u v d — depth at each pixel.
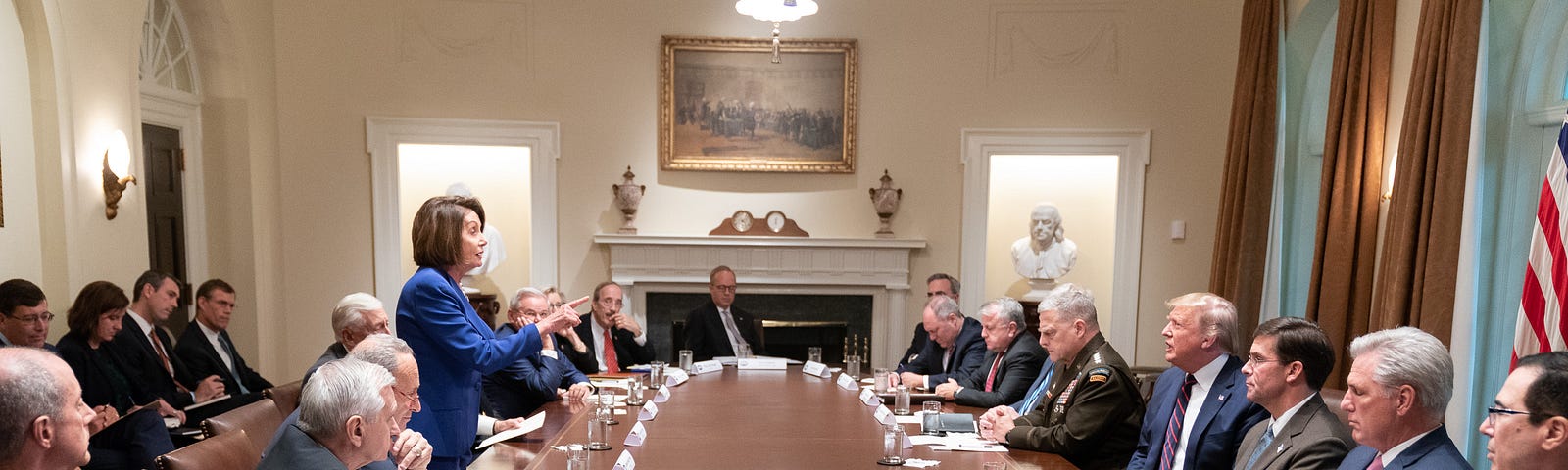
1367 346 1.93
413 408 2.12
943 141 6.50
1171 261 6.45
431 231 2.38
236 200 5.88
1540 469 1.54
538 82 6.41
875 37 6.47
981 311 3.95
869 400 3.65
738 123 6.50
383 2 6.23
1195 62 6.33
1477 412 3.85
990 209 7.15
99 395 3.77
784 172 6.55
